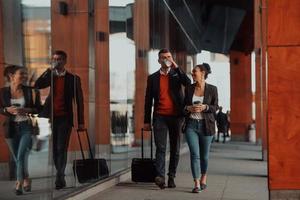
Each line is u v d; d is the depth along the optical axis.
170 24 19.41
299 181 6.21
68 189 8.07
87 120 9.41
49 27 7.46
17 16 6.55
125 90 12.30
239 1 34.50
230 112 40.38
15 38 6.51
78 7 9.15
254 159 17.22
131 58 13.08
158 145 9.09
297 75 6.21
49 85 7.35
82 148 9.01
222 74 46.56
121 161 11.39
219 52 43.12
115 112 11.30
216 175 11.80
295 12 6.22
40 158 7.01
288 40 6.23
